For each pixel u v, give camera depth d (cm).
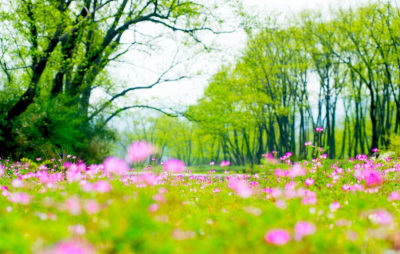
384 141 2714
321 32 2952
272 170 871
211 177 900
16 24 1563
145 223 299
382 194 574
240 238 287
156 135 6316
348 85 3312
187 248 275
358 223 361
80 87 2119
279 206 400
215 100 3181
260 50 3092
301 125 3291
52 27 1667
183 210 446
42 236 303
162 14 2145
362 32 2734
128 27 2161
